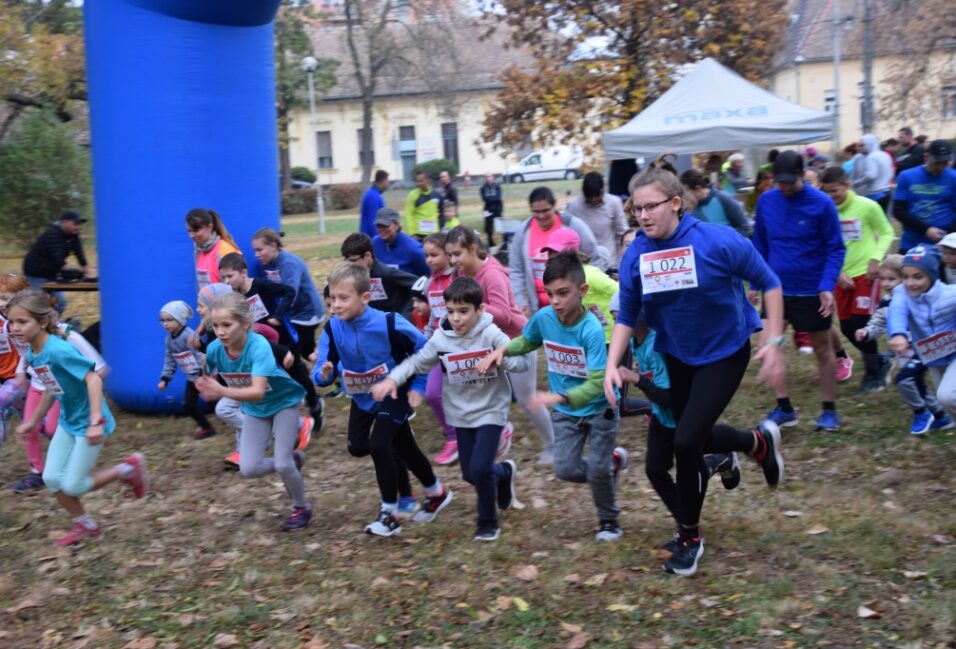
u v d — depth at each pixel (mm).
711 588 4395
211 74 8203
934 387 6891
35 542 5582
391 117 56656
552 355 5008
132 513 6082
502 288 6336
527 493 6055
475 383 5141
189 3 7953
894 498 5430
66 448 5445
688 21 19219
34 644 4320
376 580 4766
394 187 55719
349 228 31953
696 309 4168
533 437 7309
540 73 20641
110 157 8305
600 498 5059
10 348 7141
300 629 4316
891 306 5941
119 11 8070
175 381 8414
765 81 22578
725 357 4238
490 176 22766
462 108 52406
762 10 19766
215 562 5156
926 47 28406
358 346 5305
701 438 4191
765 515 5281
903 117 30391
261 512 6012
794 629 3975
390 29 39969
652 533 5164
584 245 7480
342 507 6012
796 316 6695
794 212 6594
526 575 4691
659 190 4086
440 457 6832
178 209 8211
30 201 23094
